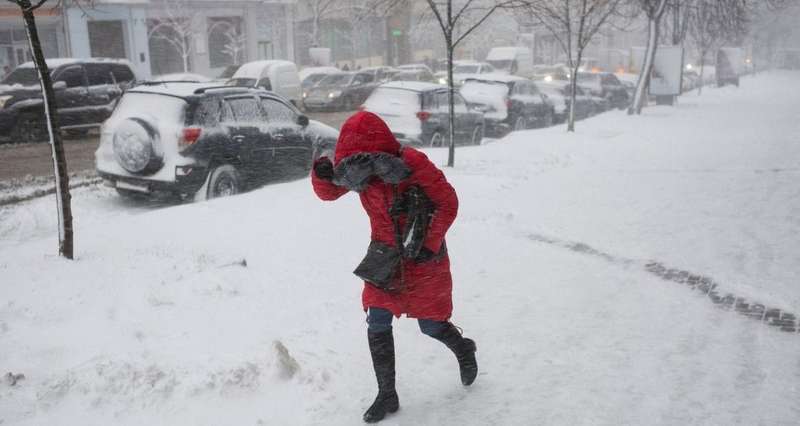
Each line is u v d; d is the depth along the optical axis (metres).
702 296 5.45
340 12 47.78
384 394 3.55
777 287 5.60
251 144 10.13
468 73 35.50
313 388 3.83
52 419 3.51
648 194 9.78
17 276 5.35
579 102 26.50
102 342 4.31
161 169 9.23
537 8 15.20
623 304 5.26
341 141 3.41
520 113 20.22
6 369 3.91
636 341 4.53
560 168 12.57
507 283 5.77
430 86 15.45
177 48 37.44
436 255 3.49
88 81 17.62
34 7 5.66
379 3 16.27
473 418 3.56
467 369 3.80
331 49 50.50
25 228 8.56
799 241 7.06
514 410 3.63
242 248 6.58
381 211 3.43
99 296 5.02
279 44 45.03
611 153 14.82
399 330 4.71
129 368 3.78
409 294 3.48
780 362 4.18
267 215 8.06
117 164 9.48
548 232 7.56
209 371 3.81
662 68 31.14
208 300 5.05
